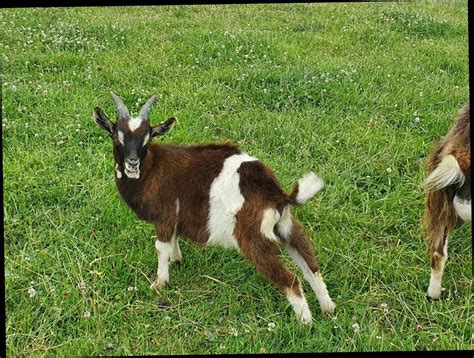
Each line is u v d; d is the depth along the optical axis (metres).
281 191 2.97
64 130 4.07
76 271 3.20
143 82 4.67
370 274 3.20
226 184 3.00
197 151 3.12
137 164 2.99
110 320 3.02
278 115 4.27
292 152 3.97
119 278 3.20
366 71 4.80
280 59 4.93
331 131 4.12
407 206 3.58
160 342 2.96
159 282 3.16
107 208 3.49
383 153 3.92
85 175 3.72
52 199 3.59
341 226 3.46
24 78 4.60
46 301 3.08
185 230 3.11
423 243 3.39
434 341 2.95
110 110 4.30
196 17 6.15
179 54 5.02
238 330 2.99
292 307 3.04
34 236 3.37
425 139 4.11
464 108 3.10
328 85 4.53
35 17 5.72
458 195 3.00
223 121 4.20
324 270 3.23
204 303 3.10
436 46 5.39
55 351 2.91
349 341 2.92
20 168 3.74
